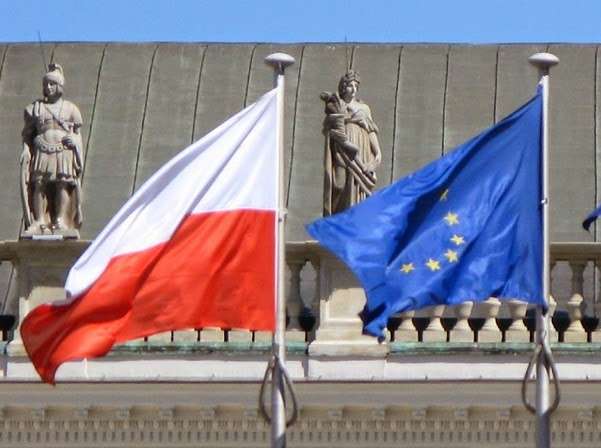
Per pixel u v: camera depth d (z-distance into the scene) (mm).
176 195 78625
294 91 96062
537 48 97375
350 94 87312
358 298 86812
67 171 87875
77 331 78312
